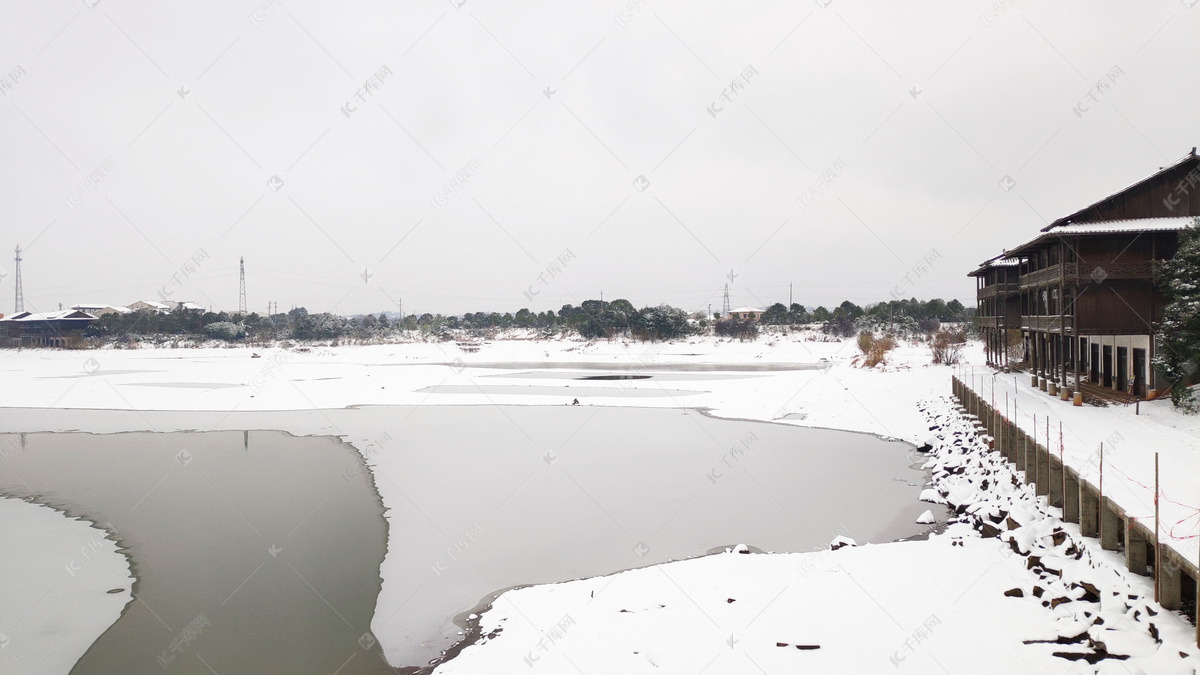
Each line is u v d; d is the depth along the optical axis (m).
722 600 13.50
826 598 13.32
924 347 77.62
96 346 105.69
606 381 57.69
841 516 20.17
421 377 62.44
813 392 43.69
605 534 18.98
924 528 18.88
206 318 114.69
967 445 25.41
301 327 115.38
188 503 22.66
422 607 14.67
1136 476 14.95
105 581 16.39
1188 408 23.83
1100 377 33.56
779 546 17.70
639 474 25.67
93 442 33.47
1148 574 11.77
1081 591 11.86
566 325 112.56
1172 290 25.64
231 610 14.72
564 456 28.95
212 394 50.62
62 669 12.45
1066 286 29.64
